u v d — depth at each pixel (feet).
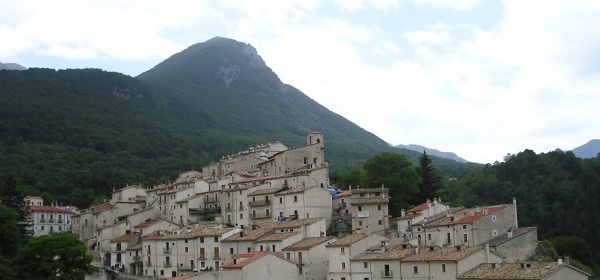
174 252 552.00
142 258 580.71
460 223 490.90
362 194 592.60
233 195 652.48
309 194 591.78
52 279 426.10
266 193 622.13
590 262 588.09
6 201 608.19
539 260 456.86
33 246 430.61
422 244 486.38
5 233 479.41
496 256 406.21
